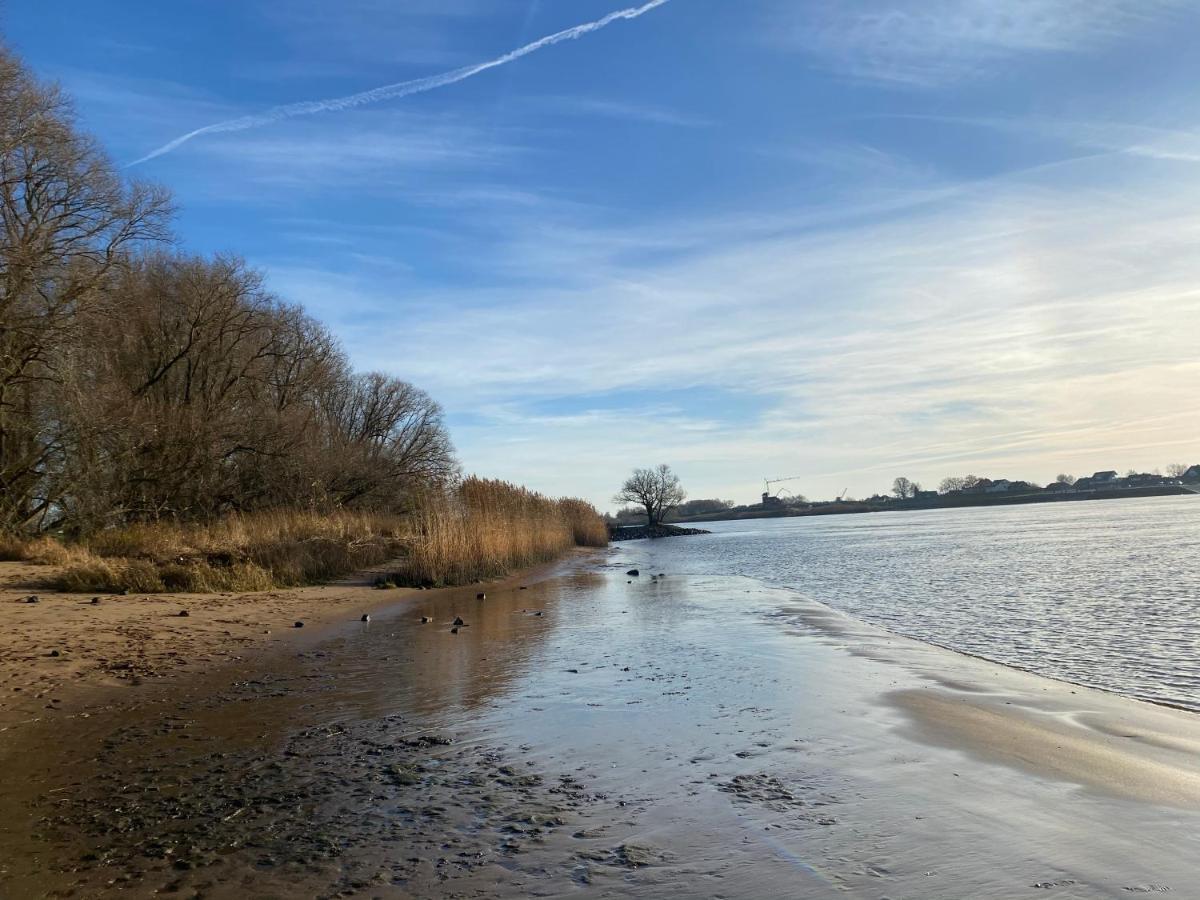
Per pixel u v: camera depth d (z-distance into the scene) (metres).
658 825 4.86
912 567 29.14
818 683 9.02
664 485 113.19
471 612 16.47
